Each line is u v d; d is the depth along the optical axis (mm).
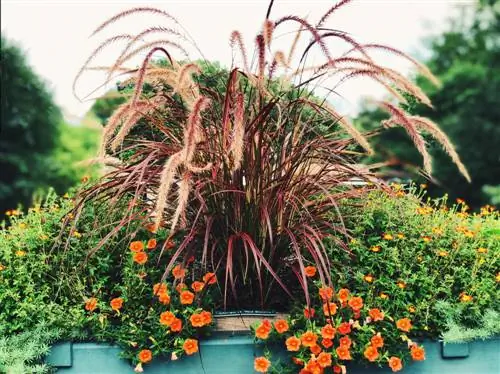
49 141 13094
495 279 3877
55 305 3529
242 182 3445
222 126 3465
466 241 4078
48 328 3486
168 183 2885
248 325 3521
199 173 3469
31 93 12930
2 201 12703
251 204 3455
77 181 13133
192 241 3529
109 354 3465
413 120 3496
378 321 3512
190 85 3512
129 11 3301
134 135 4355
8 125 12734
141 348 3420
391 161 3787
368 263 3748
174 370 3449
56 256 3664
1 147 12789
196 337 3467
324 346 3324
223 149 3381
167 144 3660
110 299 3699
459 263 3920
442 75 14898
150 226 3723
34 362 3451
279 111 3568
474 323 3695
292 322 3398
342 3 3350
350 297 3479
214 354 3457
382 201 4113
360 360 3412
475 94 14492
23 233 3865
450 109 14922
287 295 3736
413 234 3945
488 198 14133
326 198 3666
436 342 3594
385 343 3480
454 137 14492
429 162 3307
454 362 3592
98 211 3855
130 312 3494
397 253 3717
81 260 3713
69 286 3566
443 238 4031
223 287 3686
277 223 3516
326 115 3666
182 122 3641
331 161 3621
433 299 3646
